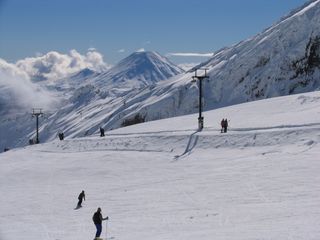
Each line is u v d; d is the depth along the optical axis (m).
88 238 24.64
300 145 42.31
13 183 47.50
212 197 30.42
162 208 29.50
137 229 25.02
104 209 31.59
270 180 32.44
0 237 26.84
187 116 78.62
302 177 31.89
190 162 45.50
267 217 23.30
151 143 56.25
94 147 61.56
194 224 24.28
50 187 43.34
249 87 184.38
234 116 67.31
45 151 65.44
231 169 39.00
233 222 23.41
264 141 46.06
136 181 41.03
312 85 166.12
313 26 185.75
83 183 43.50
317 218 21.47
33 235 26.77
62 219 30.59
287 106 67.25
